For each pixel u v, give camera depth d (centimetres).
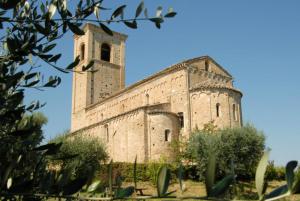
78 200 230
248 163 3117
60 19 332
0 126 339
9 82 340
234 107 4028
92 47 5850
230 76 4625
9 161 293
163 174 162
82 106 5794
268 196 139
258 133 3234
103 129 4541
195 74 4200
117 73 6044
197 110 3941
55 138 3481
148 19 325
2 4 286
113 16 328
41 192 253
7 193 254
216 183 147
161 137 3825
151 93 4525
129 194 198
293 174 135
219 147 3041
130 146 4016
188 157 3350
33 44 341
